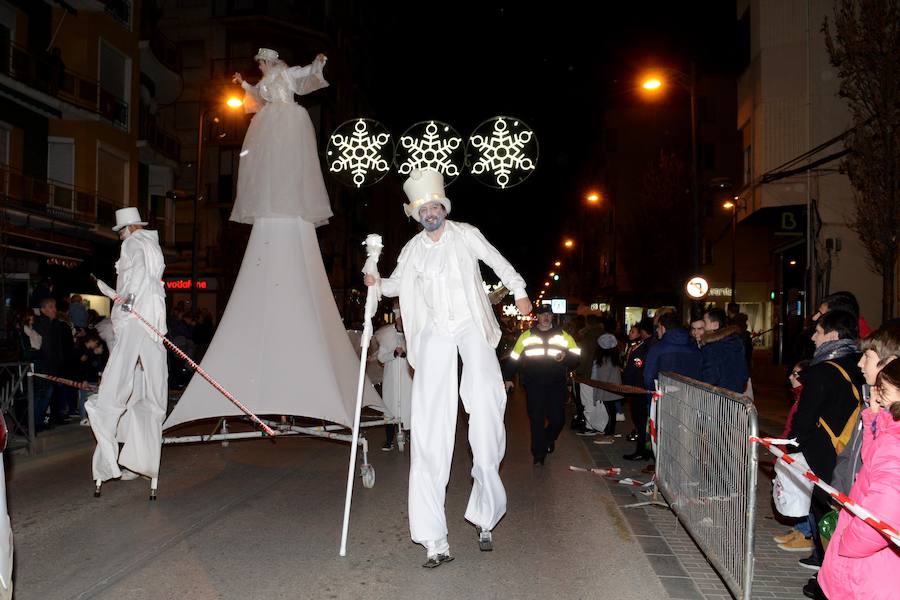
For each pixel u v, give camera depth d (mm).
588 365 12000
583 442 10922
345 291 40906
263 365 7785
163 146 28719
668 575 4961
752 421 3904
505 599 4504
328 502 6887
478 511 5441
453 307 5414
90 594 4492
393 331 9664
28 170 21094
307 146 8258
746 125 22984
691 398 5367
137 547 5434
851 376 4719
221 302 36500
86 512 6449
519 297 5535
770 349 34938
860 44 12984
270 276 8047
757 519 6520
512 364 8898
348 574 4910
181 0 38281
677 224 34125
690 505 5371
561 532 6012
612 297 46125
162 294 7090
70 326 11266
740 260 38000
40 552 5301
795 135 20375
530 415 8938
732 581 4246
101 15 23500
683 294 36219
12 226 18672
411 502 5156
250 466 8617
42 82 20781
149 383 6949
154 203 29219
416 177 5441
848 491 4176
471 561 5238
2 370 9125
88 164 22938
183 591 4559
